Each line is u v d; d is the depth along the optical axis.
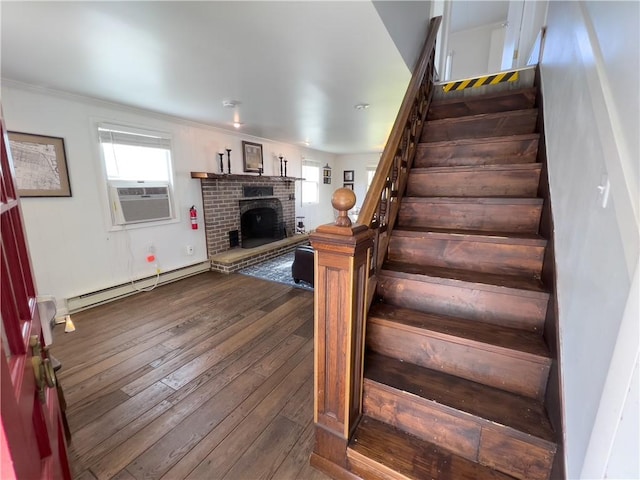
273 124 4.06
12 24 1.50
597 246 0.80
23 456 0.46
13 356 0.55
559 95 1.47
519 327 1.32
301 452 1.39
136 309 2.99
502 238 1.48
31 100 2.50
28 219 2.56
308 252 3.56
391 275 1.55
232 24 1.54
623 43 0.73
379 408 1.27
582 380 0.81
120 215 3.22
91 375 1.94
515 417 1.06
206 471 1.29
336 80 2.36
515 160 1.93
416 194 2.03
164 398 1.73
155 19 1.48
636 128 0.63
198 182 4.12
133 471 1.29
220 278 4.02
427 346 1.33
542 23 2.38
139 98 2.84
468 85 2.60
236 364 2.07
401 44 1.90
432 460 1.12
